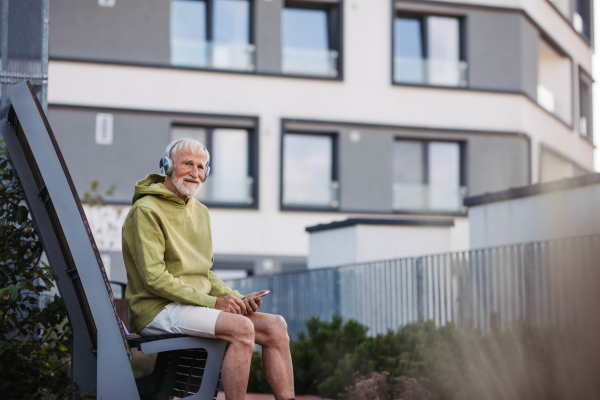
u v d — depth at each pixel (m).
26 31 4.62
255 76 19.75
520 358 5.11
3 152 4.13
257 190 19.44
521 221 6.96
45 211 3.95
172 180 3.73
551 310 5.67
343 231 10.24
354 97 20.30
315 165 20.28
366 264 8.17
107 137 18.86
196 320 3.44
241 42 20.05
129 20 19.20
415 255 9.96
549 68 24.05
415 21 21.17
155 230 3.55
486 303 6.33
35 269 4.23
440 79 21.06
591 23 25.83
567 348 5.07
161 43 19.34
